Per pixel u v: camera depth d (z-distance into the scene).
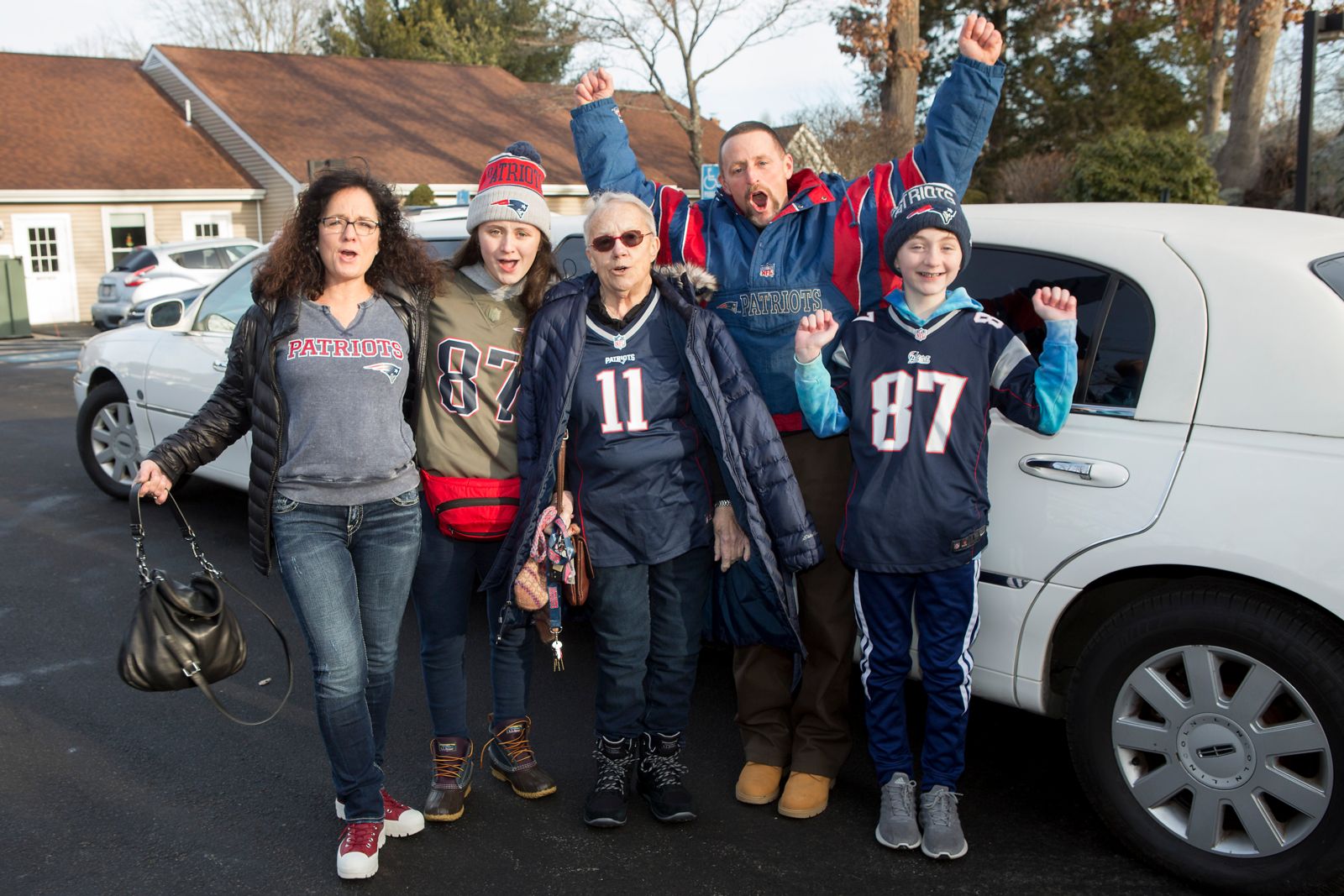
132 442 6.30
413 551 2.86
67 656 4.27
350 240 2.68
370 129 25.61
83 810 3.13
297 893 2.74
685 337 2.85
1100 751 2.83
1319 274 2.64
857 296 3.05
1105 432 2.79
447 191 24.44
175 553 5.59
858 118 20.27
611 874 2.83
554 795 3.26
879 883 2.78
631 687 2.98
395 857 2.91
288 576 2.70
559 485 2.91
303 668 4.21
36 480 7.21
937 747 2.94
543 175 2.99
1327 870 2.48
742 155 3.04
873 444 2.83
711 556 3.02
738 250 3.13
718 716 3.83
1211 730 2.64
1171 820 2.75
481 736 3.66
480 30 37.16
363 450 2.71
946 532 2.76
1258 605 2.54
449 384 2.89
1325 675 2.44
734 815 3.14
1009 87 27.58
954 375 2.77
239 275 5.54
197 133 24.58
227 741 3.58
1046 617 2.88
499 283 2.96
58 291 21.30
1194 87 27.38
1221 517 2.57
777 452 2.84
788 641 3.04
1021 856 2.90
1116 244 2.92
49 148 22.08
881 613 2.93
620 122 3.45
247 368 2.76
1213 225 2.95
